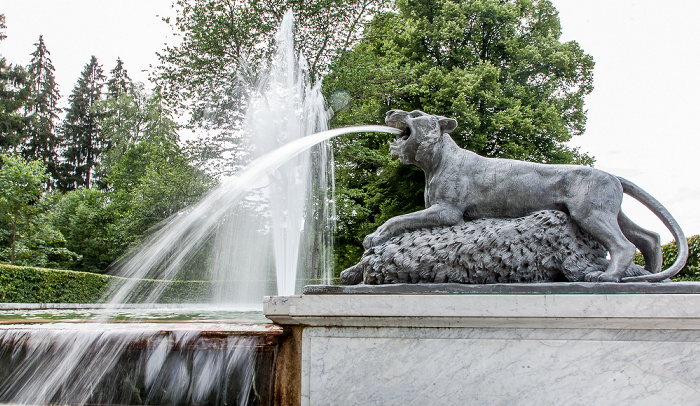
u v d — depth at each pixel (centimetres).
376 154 1597
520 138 1562
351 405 203
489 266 225
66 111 3828
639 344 193
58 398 231
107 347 231
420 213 252
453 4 1658
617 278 213
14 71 3083
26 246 1515
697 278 751
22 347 239
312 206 1470
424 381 201
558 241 230
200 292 1439
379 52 1847
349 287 220
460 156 262
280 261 1199
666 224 233
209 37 1471
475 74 1543
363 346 208
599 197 230
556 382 194
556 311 192
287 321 213
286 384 214
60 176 3356
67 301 1136
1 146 2809
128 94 2986
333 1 1521
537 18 1855
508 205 248
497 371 198
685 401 187
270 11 1523
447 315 197
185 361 224
